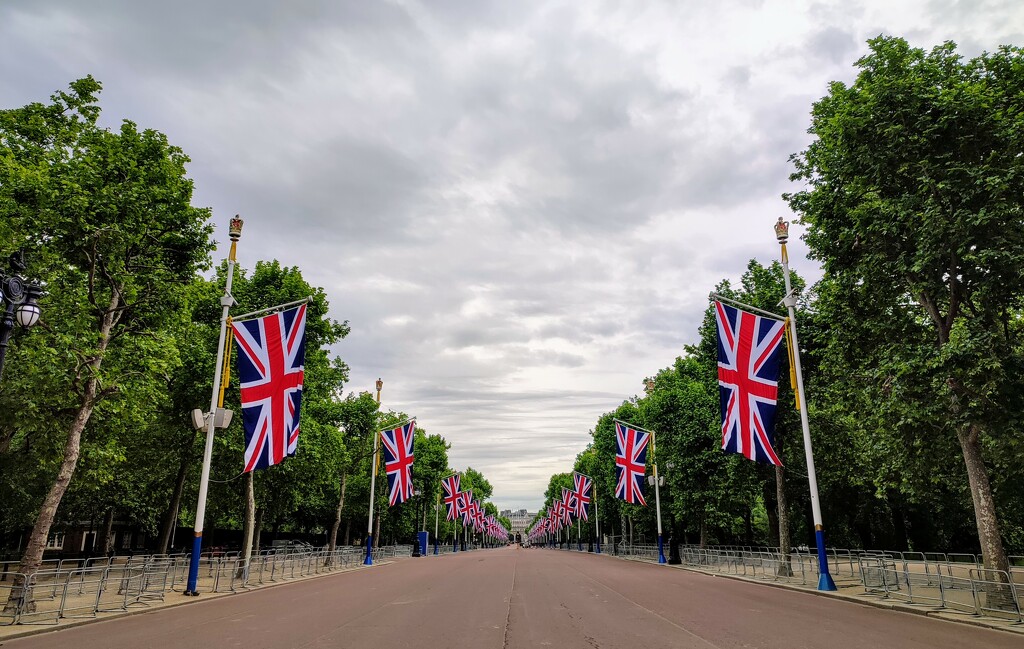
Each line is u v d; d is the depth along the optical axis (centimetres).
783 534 2780
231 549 5131
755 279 3045
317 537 7550
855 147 1714
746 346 2170
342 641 1088
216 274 3070
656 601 1689
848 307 1845
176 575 2361
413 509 7575
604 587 2150
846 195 1798
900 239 1672
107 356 1981
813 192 1964
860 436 2672
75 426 1783
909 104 1592
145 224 1930
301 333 2306
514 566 3772
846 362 1928
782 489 2836
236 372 2875
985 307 1528
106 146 1872
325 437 3625
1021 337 1667
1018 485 2434
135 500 4231
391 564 4428
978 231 1468
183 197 2038
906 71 1655
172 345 2016
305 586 2439
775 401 2069
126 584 1742
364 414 4622
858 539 4581
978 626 1220
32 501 3544
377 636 1137
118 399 1966
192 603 1825
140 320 2117
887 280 1736
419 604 1667
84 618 1452
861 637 1080
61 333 1772
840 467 3225
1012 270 1442
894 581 1903
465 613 1455
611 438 6162
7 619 1425
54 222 1750
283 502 3938
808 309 2750
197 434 2881
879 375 1589
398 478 4128
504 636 1116
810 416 2797
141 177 1912
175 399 2844
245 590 2242
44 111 2034
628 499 3966
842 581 2184
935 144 1585
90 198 1778
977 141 1541
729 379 2184
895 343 1642
